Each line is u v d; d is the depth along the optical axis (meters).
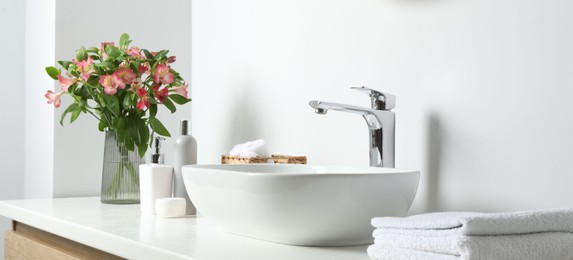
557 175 1.16
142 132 1.86
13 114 2.62
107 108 1.85
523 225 0.84
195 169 1.20
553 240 0.86
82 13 2.15
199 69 2.19
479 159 1.29
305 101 1.73
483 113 1.29
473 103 1.30
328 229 1.08
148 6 2.27
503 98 1.25
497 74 1.26
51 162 2.11
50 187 2.11
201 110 2.18
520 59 1.22
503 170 1.25
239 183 1.09
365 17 1.55
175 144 1.62
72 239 1.42
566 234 0.88
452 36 1.35
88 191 2.16
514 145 1.23
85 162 2.16
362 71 1.56
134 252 1.17
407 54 1.44
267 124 1.87
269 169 1.45
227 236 1.23
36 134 2.25
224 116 2.06
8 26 2.62
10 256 1.78
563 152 1.15
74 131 2.13
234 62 2.01
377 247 0.94
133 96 1.79
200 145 2.18
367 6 1.54
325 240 1.10
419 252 0.87
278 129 1.83
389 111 1.38
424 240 0.87
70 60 2.13
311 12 1.71
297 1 1.75
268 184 1.05
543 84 1.19
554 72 1.17
